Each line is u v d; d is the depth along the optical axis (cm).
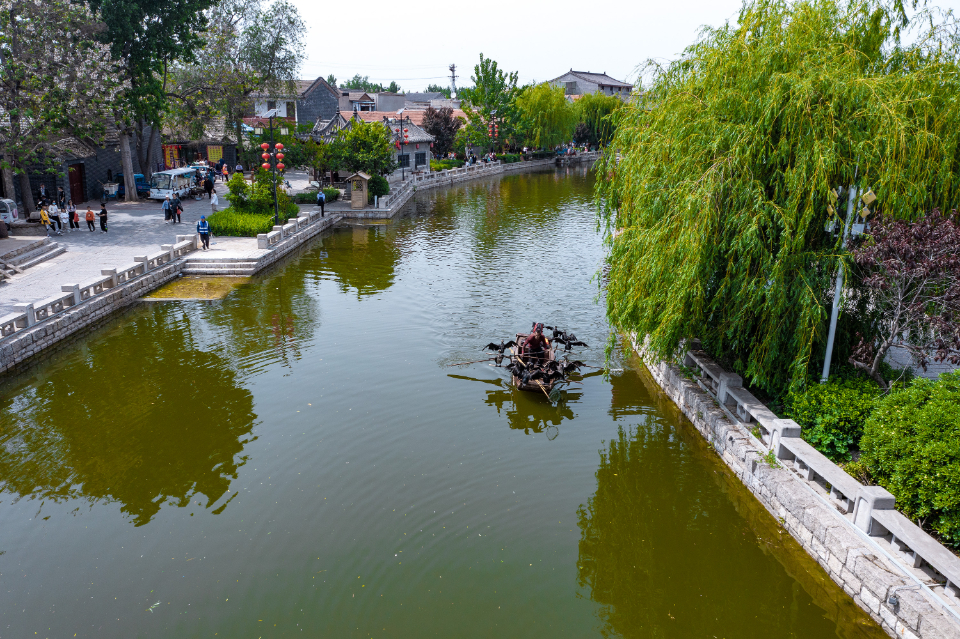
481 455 1298
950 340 1005
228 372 1692
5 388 1592
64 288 1967
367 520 1088
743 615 897
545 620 887
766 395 1359
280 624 868
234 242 3019
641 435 1388
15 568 973
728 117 1223
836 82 1098
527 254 3075
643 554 1021
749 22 1276
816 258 1170
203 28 3859
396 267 2819
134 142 4662
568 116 8231
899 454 952
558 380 1645
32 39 2756
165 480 1205
